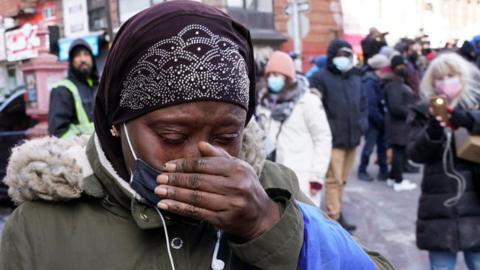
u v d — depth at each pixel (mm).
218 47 918
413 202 6172
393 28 10562
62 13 10312
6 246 1015
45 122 6320
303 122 3902
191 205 857
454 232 2830
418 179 7309
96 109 1049
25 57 8617
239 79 930
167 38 911
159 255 985
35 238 994
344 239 1050
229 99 912
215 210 860
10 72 9312
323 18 11492
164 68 901
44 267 977
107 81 998
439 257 2939
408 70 6883
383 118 7094
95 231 995
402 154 6664
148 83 911
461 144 2729
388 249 4691
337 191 5031
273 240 916
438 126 2758
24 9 11414
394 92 6508
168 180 862
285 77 3939
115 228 999
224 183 857
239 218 877
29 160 1009
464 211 2818
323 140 3916
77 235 991
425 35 9227
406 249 4680
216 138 941
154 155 931
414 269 4258
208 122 911
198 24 922
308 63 10953
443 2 8750
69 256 978
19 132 5926
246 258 930
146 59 914
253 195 877
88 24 9625
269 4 10336
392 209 5906
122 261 975
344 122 4895
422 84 2967
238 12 9984
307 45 11320
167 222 983
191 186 853
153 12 946
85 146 1130
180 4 948
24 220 1010
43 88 6301
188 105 899
